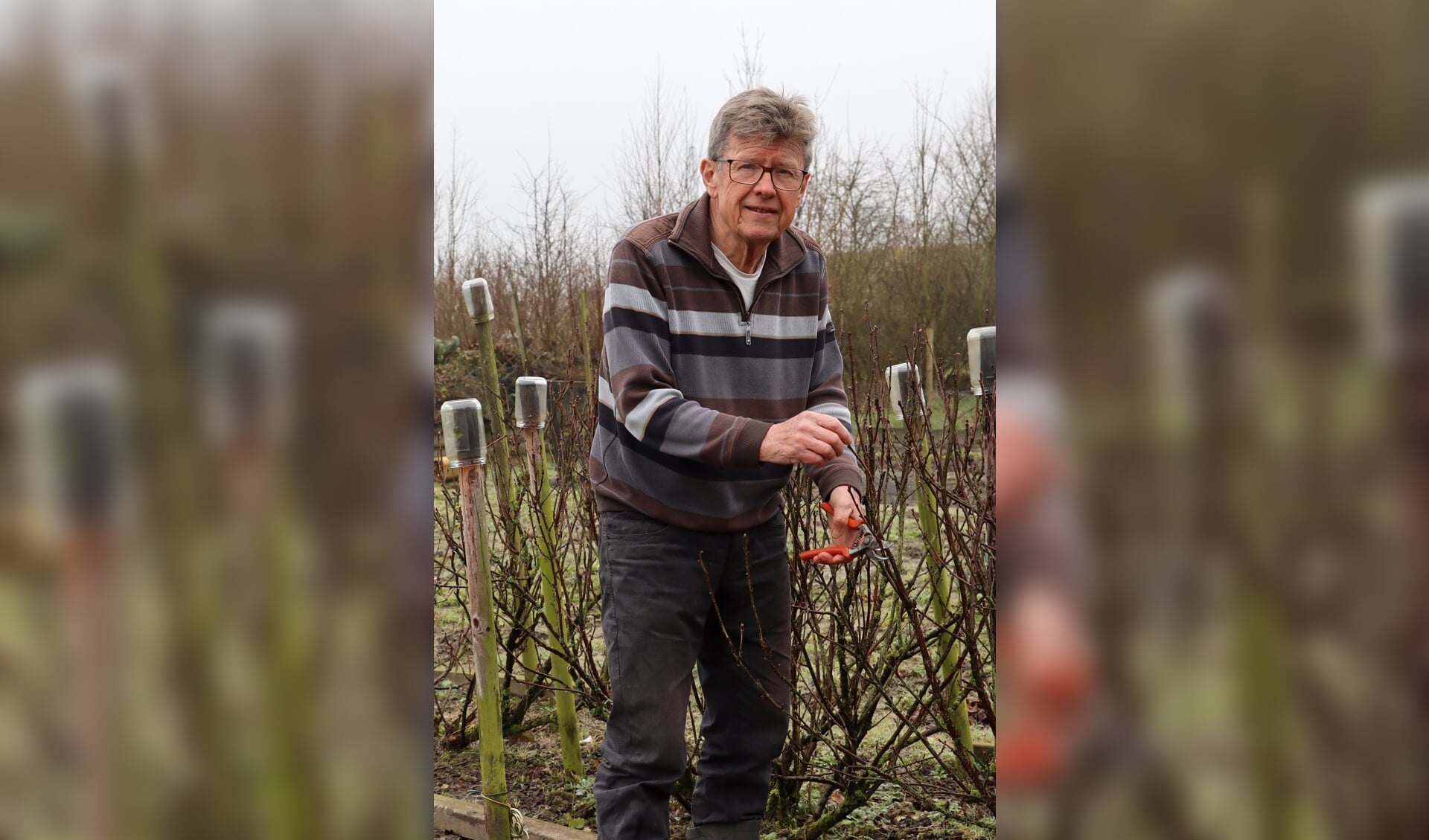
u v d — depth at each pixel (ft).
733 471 6.14
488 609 6.38
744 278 6.18
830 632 7.76
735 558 6.47
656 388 5.88
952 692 7.58
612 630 6.29
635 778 6.14
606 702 9.22
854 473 6.37
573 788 9.16
